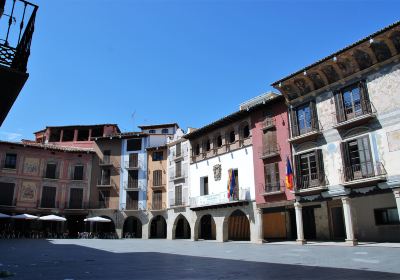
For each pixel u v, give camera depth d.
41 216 49.19
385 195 25.41
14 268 13.51
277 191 29.72
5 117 9.77
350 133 24.97
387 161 22.53
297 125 29.03
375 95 23.69
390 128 22.64
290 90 29.61
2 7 8.51
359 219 26.81
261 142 32.69
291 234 31.83
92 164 53.88
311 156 27.66
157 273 11.68
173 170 46.22
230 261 15.52
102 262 15.93
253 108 33.38
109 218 51.50
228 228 38.09
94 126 58.59
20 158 49.53
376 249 19.14
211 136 39.22
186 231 47.91
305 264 13.63
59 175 51.56
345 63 25.39
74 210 50.97
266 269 12.29
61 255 19.97
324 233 28.52
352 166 24.42
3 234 44.06
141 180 51.12
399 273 10.56
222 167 36.97
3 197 47.41
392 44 22.62
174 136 48.06
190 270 12.43
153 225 52.81
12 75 8.24
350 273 10.84
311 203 27.72
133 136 52.78
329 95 26.80
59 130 60.25
